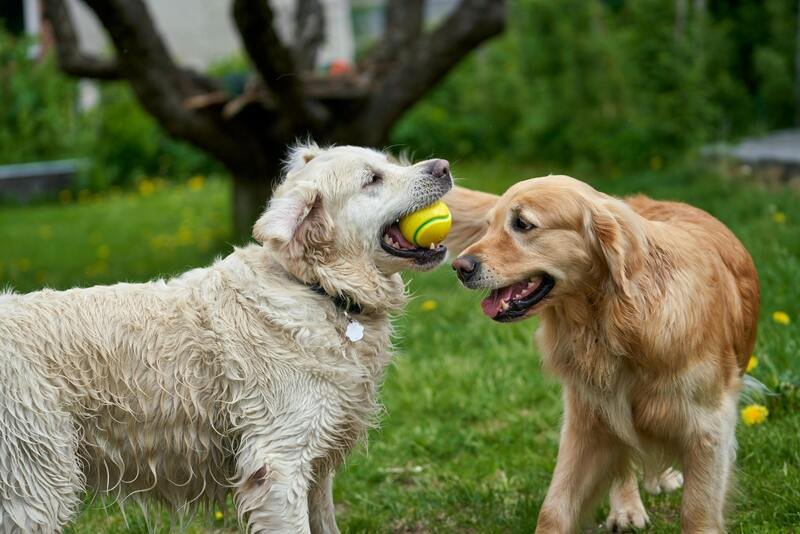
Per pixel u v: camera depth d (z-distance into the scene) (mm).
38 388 3537
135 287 3877
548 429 5520
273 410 3732
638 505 4484
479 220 4562
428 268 4035
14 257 11602
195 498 4004
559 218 3830
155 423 3750
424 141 15781
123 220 13852
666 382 3811
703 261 3947
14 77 18047
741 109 13555
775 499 4332
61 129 18062
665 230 3955
